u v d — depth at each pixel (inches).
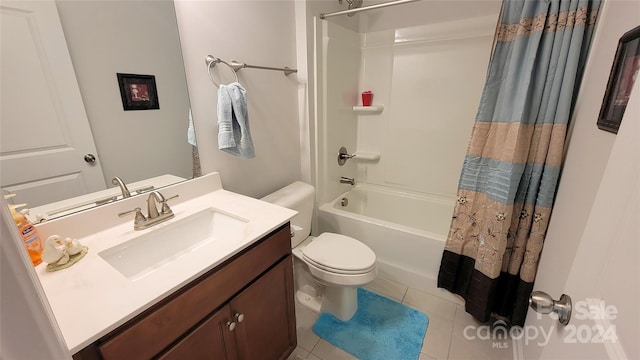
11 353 11.5
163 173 48.3
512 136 51.6
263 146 66.7
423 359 55.9
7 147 32.1
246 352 42.1
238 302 38.8
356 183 104.5
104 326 24.0
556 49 47.6
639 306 14.8
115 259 36.7
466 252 65.1
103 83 39.2
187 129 50.3
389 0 84.2
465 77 79.5
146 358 28.1
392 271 78.2
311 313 68.1
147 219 41.8
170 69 46.2
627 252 16.8
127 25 40.5
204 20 49.2
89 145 39.0
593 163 35.8
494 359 55.7
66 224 36.8
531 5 47.9
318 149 80.7
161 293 28.1
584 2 44.5
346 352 57.7
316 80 74.5
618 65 31.1
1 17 30.3
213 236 48.6
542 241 53.6
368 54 92.4
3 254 10.8
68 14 35.0
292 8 68.1
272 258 44.3
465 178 61.2
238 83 52.4
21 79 32.3
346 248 62.8
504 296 61.3
